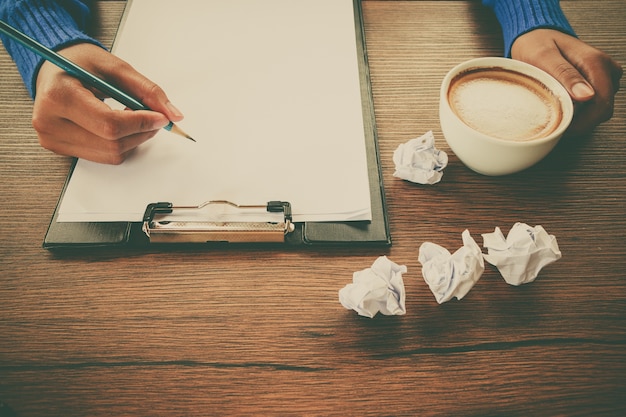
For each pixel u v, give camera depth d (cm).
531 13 64
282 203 49
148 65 60
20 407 39
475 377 41
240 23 66
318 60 62
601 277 47
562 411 40
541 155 48
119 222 49
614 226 51
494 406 40
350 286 43
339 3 69
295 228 49
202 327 43
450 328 44
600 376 41
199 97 57
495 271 48
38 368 41
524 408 40
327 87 59
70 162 54
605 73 57
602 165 55
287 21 66
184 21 66
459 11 71
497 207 52
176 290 45
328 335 43
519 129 49
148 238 48
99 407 39
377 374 41
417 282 47
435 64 64
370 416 39
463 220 51
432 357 42
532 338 43
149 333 43
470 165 53
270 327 43
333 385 40
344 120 56
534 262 46
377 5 71
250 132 55
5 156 54
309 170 52
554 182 54
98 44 58
